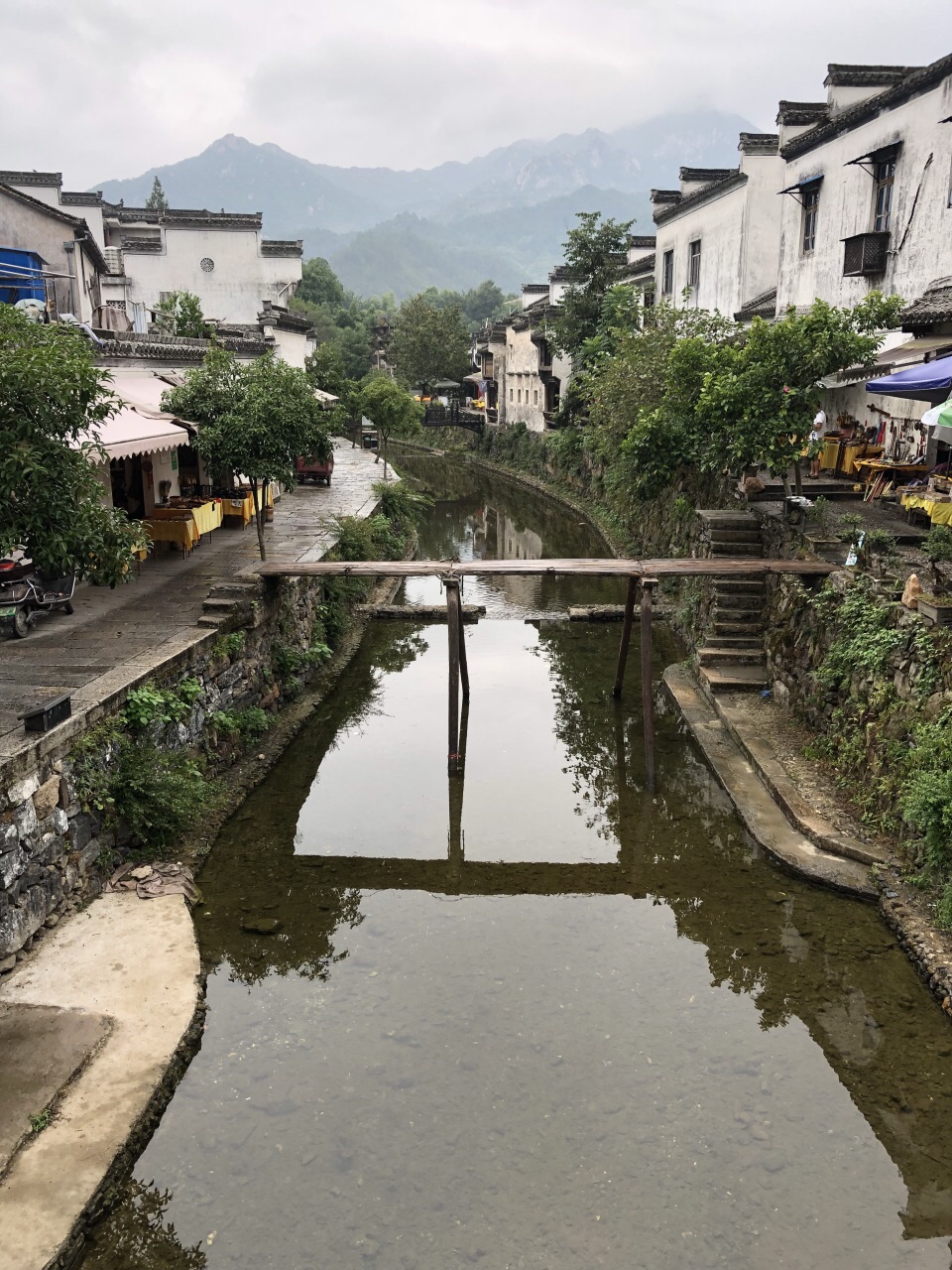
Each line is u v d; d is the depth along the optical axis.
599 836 10.68
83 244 21.72
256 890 9.34
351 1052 6.97
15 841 7.30
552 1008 7.51
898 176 16.06
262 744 12.66
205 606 12.62
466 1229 5.48
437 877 9.74
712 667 14.70
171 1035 6.77
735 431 13.92
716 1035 7.19
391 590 22.30
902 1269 5.25
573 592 22.67
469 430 59.25
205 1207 5.63
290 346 37.84
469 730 13.99
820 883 9.18
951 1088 6.61
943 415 9.41
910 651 9.59
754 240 23.72
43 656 10.41
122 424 13.45
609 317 31.14
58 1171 5.59
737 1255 5.33
